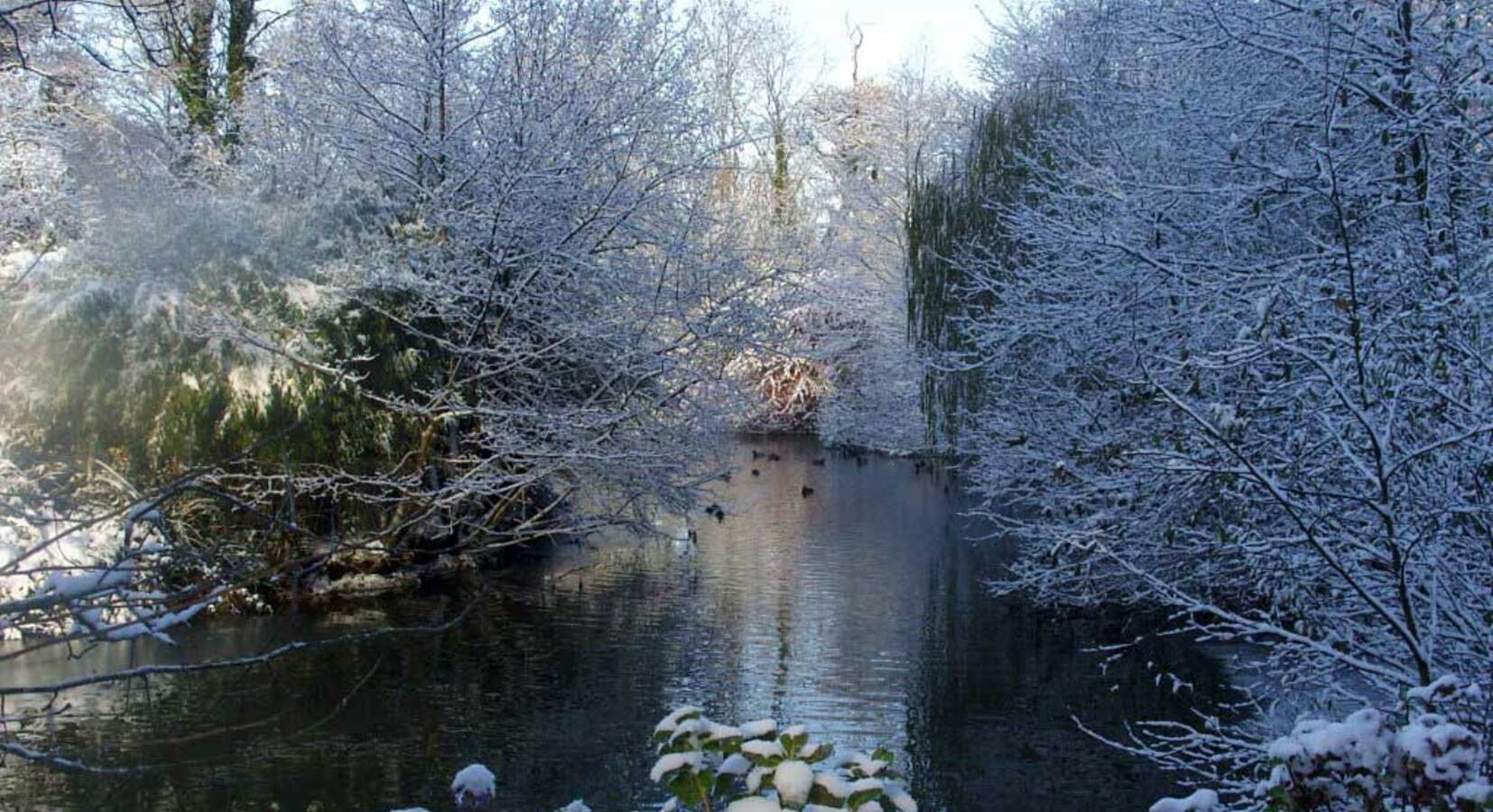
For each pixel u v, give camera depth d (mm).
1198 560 9320
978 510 14414
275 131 15086
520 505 15125
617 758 8336
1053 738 8969
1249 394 7996
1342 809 3695
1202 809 3945
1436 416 6227
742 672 10586
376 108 14055
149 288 12180
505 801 7461
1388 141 8523
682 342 13828
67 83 8445
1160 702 9883
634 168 13984
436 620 12062
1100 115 12508
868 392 29422
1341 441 5680
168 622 3994
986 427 13742
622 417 13008
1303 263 8273
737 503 21766
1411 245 7348
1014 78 16516
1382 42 8234
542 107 13539
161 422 11516
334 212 13727
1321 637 7273
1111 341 11453
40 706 8750
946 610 13133
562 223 13492
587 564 15648
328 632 11312
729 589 14148
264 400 11875
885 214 28141
